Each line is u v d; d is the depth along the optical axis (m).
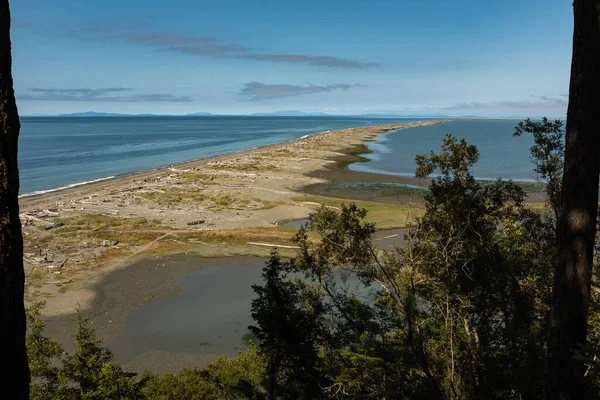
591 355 6.41
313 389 10.54
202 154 91.06
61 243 30.72
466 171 10.48
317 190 49.91
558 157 9.86
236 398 12.91
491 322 10.27
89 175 61.66
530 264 9.87
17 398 3.94
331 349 10.87
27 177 59.78
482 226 10.16
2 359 3.82
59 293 22.86
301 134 165.12
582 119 6.18
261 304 11.17
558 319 6.57
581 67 6.16
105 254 28.80
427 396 9.36
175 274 25.75
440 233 9.92
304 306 11.34
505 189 10.80
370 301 16.67
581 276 6.34
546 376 6.82
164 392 13.00
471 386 9.30
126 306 21.62
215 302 22.16
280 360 10.88
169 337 18.77
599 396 6.61
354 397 9.73
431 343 10.06
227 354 17.47
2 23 3.77
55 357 16.66
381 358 9.55
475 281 9.74
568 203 6.41
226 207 41.34
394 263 10.41
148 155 88.69
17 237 3.92
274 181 55.03
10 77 3.88
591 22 6.02
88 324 19.77
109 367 11.52
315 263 11.68
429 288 10.22
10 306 3.87
